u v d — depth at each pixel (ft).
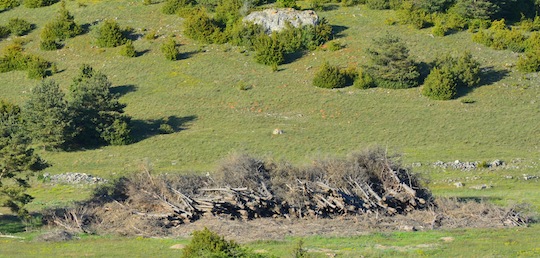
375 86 437.58
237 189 222.48
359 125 396.98
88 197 249.96
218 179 231.71
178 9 526.57
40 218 223.92
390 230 211.20
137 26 515.09
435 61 445.37
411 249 187.21
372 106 415.03
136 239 205.05
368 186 231.91
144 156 360.48
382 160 240.32
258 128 396.57
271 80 447.42
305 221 219.61
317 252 183.42
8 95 450.71
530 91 424.46
